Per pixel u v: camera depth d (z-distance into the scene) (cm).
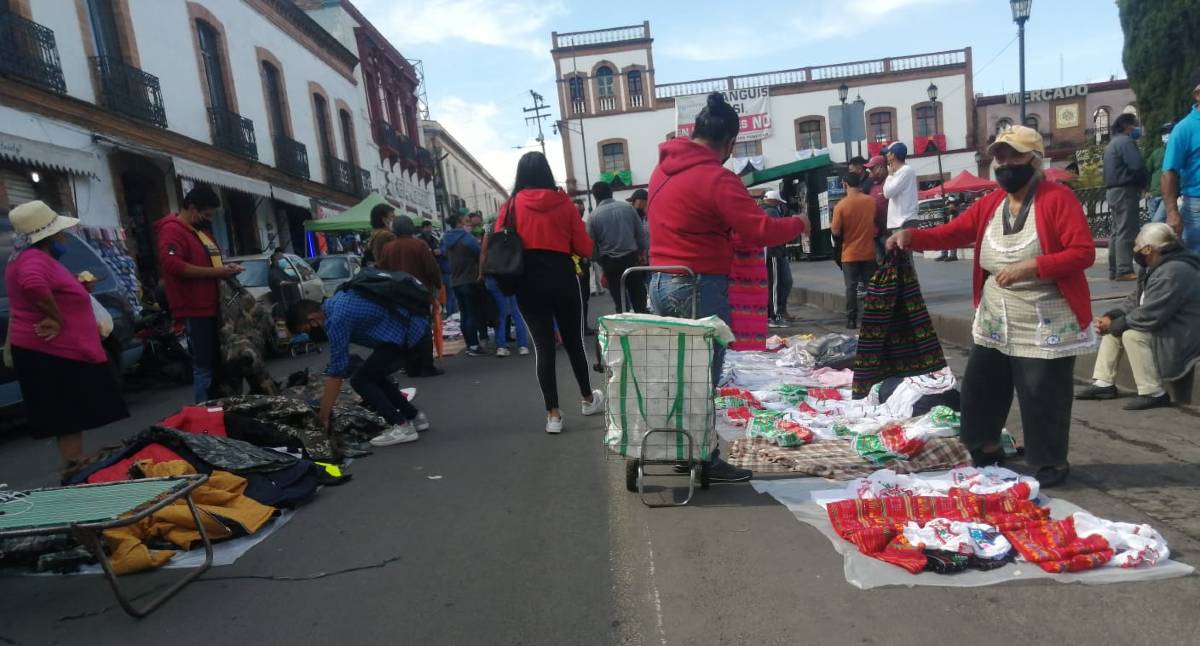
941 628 226
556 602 260
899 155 725
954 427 380
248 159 1762
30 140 1055
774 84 3781
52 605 282
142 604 278
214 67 1720
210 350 536
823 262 1905
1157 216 798
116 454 384
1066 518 279
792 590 255
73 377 425
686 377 334
